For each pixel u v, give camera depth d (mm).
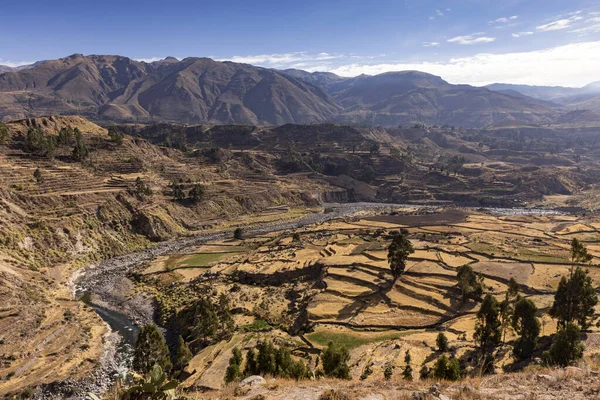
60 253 113188
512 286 67188
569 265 105562
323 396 19188
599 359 36438
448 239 137500
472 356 56906
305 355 62219
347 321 76438
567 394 18250
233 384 23531
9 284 81812
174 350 70312
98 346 69188
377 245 127438
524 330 52750
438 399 17578
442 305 82062
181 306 88375
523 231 150000
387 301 85062
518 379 21125
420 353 59875
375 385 21453
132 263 122500
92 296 95250
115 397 14492
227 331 73812
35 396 53875
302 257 118062
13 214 112875
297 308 85438
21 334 66625
